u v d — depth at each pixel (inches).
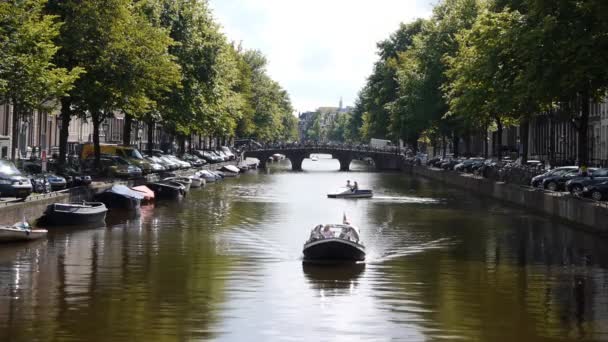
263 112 5388.8
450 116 3179.1
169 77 1968.5
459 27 3102.9
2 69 1357.0
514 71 1770.4
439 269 1105.4
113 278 1000.2
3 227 1219.9
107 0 1752.0
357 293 936.3
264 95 5423.2
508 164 2423.7
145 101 1932.8
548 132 3339.1
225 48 2829.7
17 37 1373.0
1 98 1446.9
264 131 5438.0
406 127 3710.6
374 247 1325.0
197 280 1000.9
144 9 2321.6
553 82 1469.0
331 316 815.7
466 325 780.0
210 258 1179.3
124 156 2458.2
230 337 729.6
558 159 3034.0
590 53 1401.3
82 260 1130.0
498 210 1978.3
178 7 2571.4
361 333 749.3
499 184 2265.0
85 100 1828.2
